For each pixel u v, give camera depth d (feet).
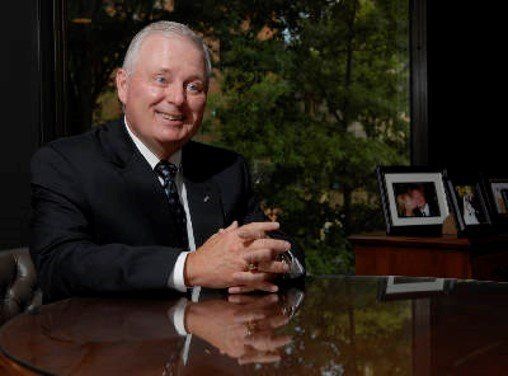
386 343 2.98
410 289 4.58
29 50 8.02
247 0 11.74
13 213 7.91
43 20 8.11
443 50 11.54
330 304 3.99
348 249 12.74
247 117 12.26
